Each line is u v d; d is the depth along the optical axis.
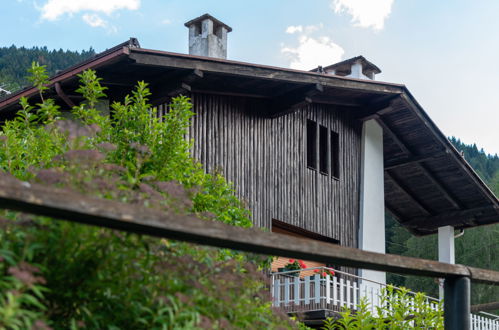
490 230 31.55
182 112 7.51
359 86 12.95
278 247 3.21
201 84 11.18
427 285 30.81
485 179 50.09
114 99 10.39
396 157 16.16
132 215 2.81
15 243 3.43
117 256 3.57
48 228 3.47
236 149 11.89
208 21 13.20
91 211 2.72
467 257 31.64
